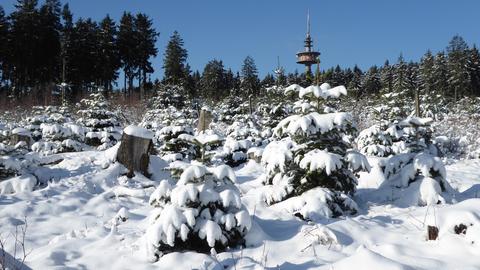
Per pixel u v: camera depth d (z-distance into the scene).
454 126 21.45
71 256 5.44
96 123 15.79
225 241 5.34
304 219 6.66
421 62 59.38
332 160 6.74
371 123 21.31
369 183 9.23
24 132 11.39
